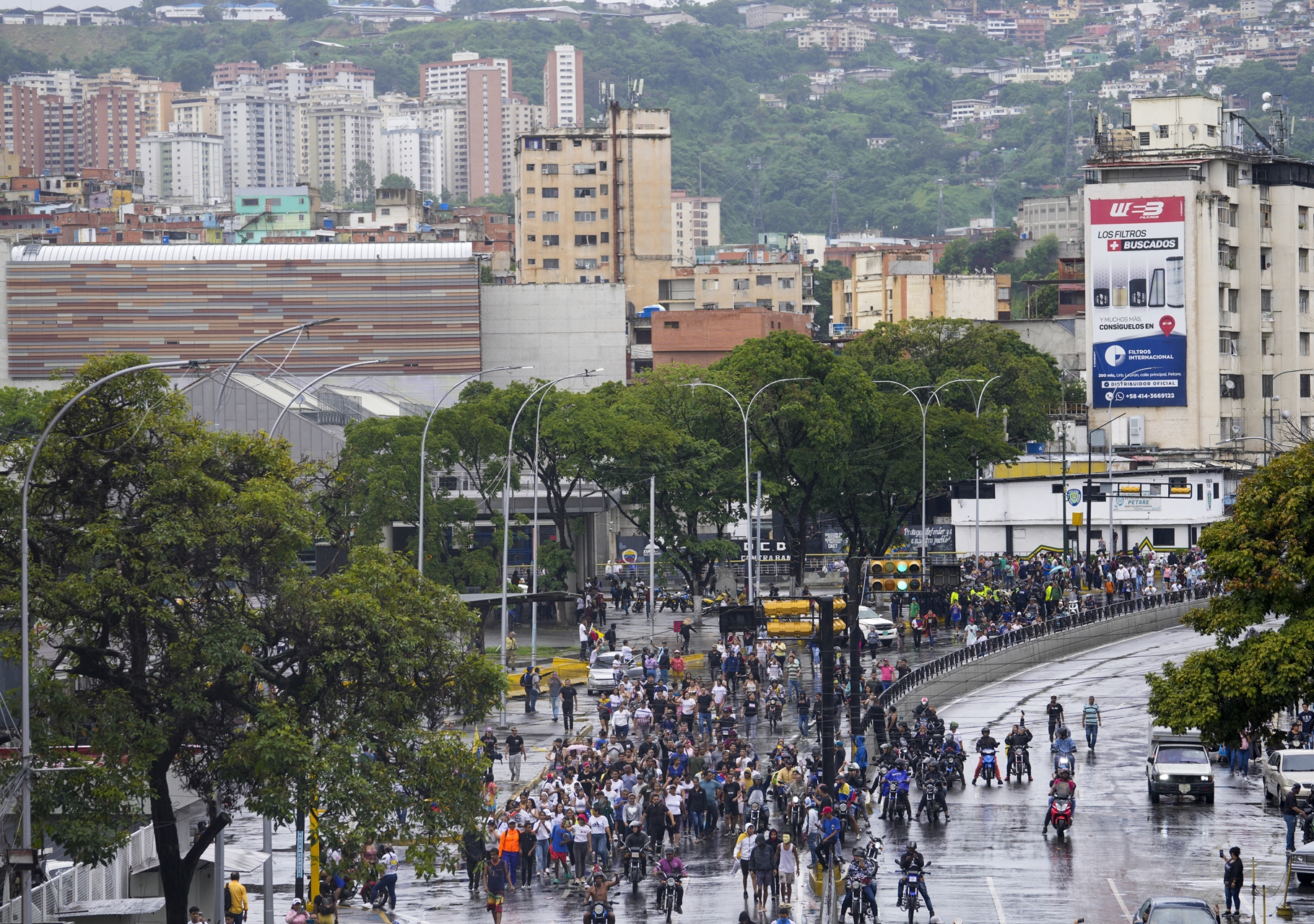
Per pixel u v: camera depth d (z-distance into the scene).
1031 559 169.00
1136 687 118.19
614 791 74.00
